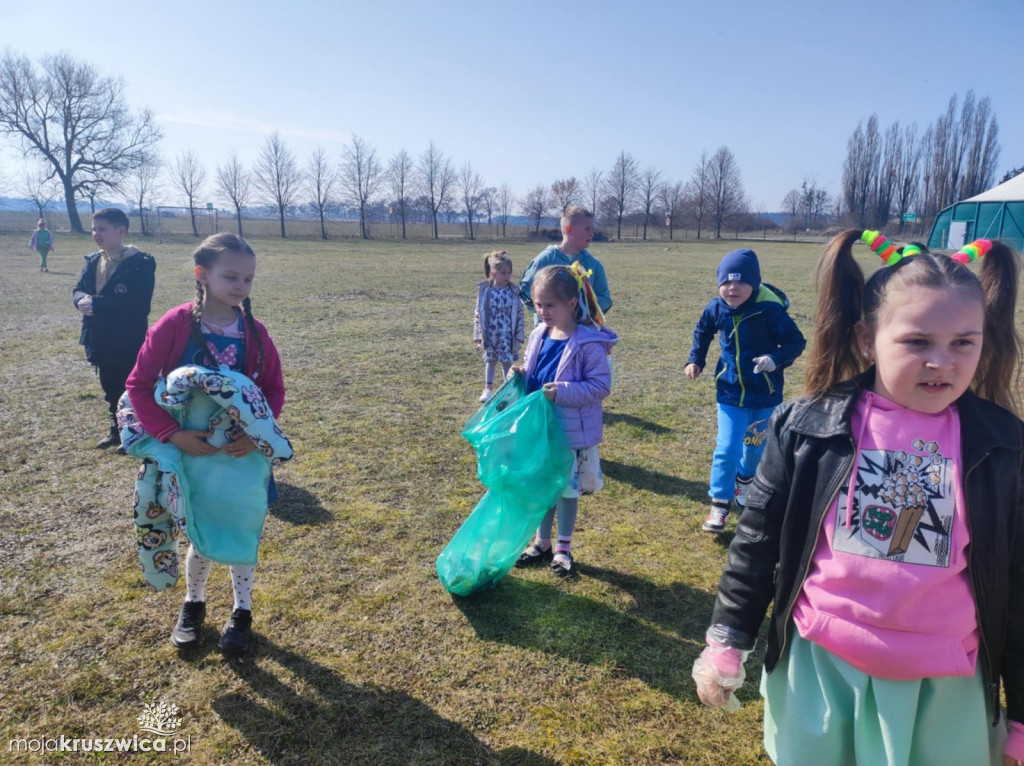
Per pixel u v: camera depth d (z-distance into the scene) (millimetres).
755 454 4043
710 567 3719
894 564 1501
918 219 60938
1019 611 1502
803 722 1622
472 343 10039
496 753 2410
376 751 2408
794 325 3943
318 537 3945
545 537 3771
